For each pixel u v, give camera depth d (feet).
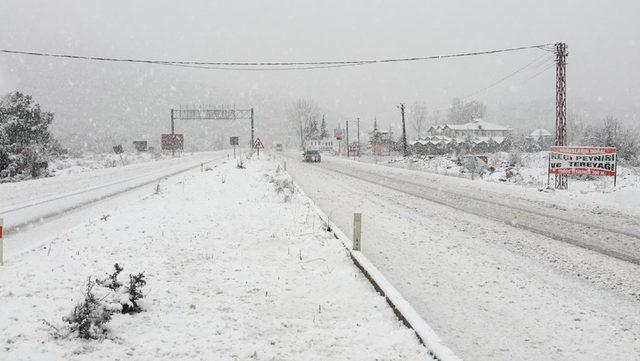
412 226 42.52
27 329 16.85
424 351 16.26
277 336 17.70
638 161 133.90
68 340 16.19
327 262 28.68
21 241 34.19
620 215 48.24
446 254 31.71
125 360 15.08
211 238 34.58
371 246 34.22
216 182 74.28
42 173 111.96
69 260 27.04
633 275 26.48
